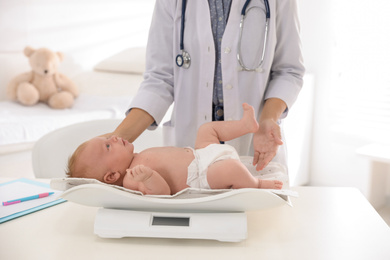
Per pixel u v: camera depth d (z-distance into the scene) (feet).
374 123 9.35
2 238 2.85
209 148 3.35
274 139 3.45
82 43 12.05
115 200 2.73
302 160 10.14
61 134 5.08
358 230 2.93
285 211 3.26
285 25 4.13
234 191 2.55
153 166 3.24
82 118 9.45
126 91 10.78
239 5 4.03
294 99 4.10
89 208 3.37
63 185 2.88
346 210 3.27
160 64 4.36
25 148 8.47
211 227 2.71
